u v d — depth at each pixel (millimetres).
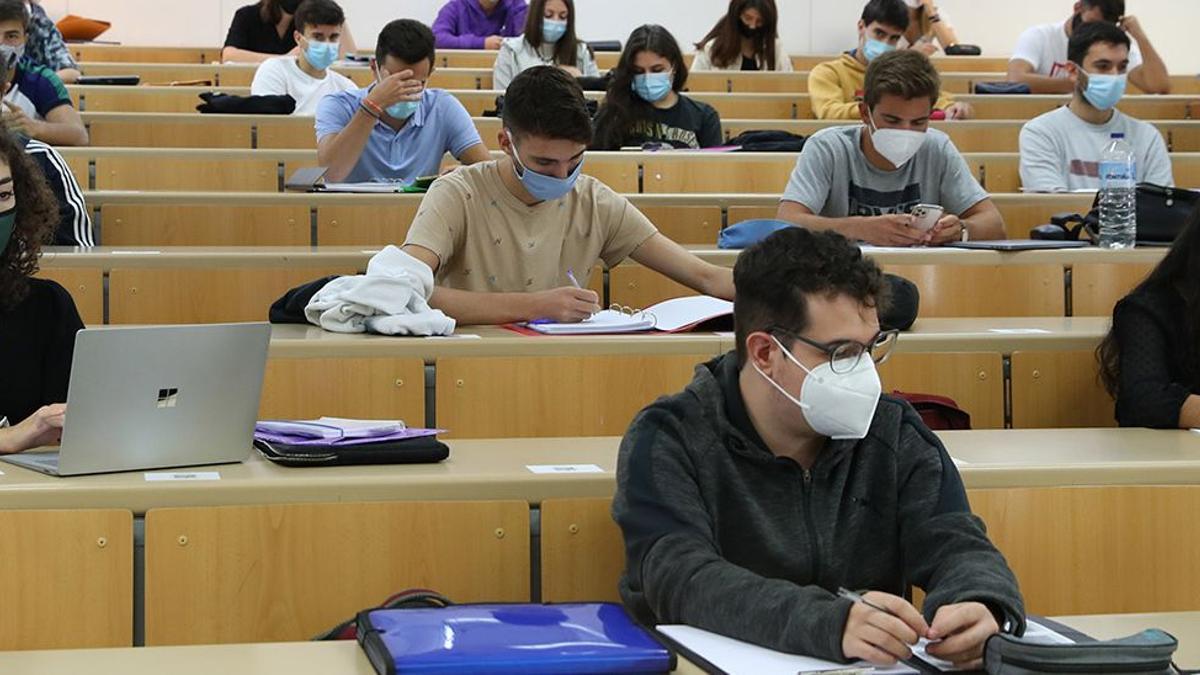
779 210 3828
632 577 1697
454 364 2605
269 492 1819
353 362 2574
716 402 1754
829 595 1479
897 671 1407
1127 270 3439
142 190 4762
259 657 1396
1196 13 9742
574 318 2848
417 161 4699
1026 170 5121
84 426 1823
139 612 1797
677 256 3115
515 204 3014
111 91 6430
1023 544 2002
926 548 1689
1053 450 2160
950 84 8070
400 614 1432
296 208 4016
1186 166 5398
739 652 1456
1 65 3781
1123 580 2020
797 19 9805
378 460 1949
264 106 5762
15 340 2164
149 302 3240
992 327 3014
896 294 2904
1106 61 5023
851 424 1688
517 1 8484
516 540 1882
